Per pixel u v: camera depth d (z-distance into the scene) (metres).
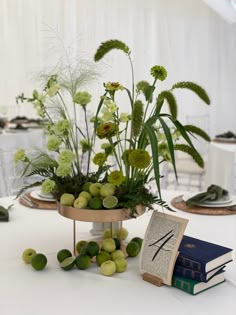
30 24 4.64
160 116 1.09
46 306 0.92
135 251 1.20
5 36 4.67
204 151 4.10
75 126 1.24
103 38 4.81
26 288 1.01
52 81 1.21
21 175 1.30
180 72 5.41
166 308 0.92
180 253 1.03
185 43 5.40
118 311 0.90
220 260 1.04
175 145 1.20
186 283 0.99
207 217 1.60
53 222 1.54
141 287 1.02
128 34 4.98
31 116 4.71
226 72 5.69
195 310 0.91
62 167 1.12
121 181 1.11
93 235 1.40
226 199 1.75
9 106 4.70
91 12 4.71
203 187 4.02
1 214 1.54
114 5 4.84
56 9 4.63
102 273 1.09
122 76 4.82
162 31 5.21
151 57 5.17
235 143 3.49
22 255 1.18
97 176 1.22
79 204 1.12
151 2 5.09
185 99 5.46
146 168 1.12
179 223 1.06
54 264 1.15
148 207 1.15
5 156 2.38
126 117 1.13
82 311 0.90
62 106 1.24
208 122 5.50
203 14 5.46
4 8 4.63
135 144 1.12
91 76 1.24
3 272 1.10
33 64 4.60
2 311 0.90
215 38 5.58
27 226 1.49
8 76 4.70
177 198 1.84
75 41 4.64
